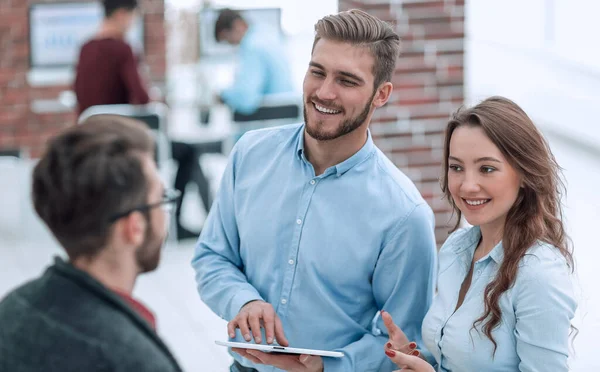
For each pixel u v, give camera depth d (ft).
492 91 37.35
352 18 9.23
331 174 9.69
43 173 6.19
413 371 8.73
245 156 10.24
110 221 6.18
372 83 9.27
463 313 8.96
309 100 9.32
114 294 6.22
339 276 9.61
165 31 29.14
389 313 9.74
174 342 19.43
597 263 23.44
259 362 9.35
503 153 8.71
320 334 9.70
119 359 5.99
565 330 8.43
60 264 6.26
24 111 28.55
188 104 27.68
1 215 26.89
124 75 24.35
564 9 35.78
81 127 6.31
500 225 9.06
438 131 19.54
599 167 31.19
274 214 9.85
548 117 35.09
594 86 33.58
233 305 9.73
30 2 28.12
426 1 19.06
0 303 6.40
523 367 8.51
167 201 6.53
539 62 36.29
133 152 6.28
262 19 26.81
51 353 6.00
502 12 38.75
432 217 9.79
